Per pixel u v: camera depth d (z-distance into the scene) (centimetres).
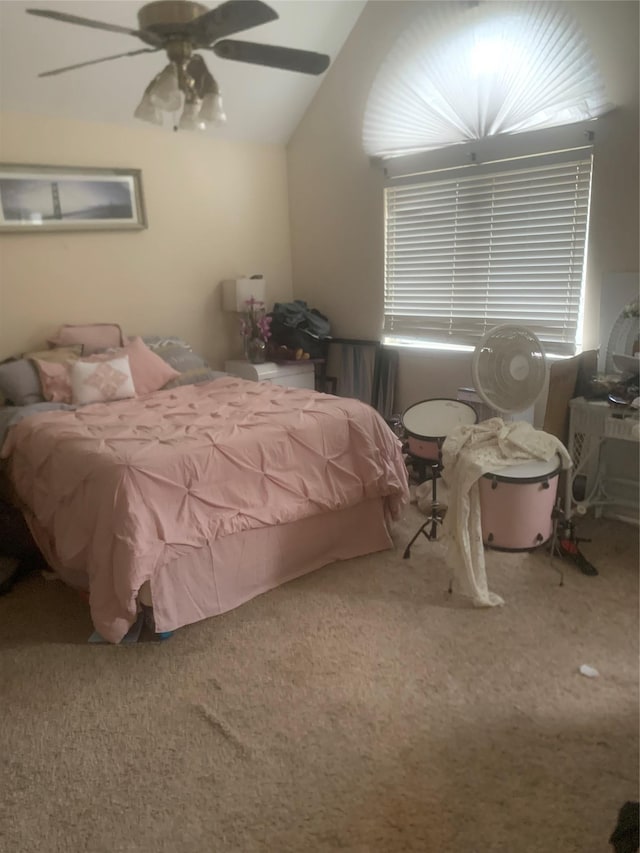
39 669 213
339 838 149
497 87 333
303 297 488
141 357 361
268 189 465
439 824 151
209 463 237
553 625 229
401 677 204
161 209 413
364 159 415
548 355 346
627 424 270
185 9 198
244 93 402
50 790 165
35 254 365
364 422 286
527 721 183
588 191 316
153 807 159
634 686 197
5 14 296
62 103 356
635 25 283
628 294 303
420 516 332
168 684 205
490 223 359
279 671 209
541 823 151
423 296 404
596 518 320
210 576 237
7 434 295
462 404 316
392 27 378
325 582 265
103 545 216
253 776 167
